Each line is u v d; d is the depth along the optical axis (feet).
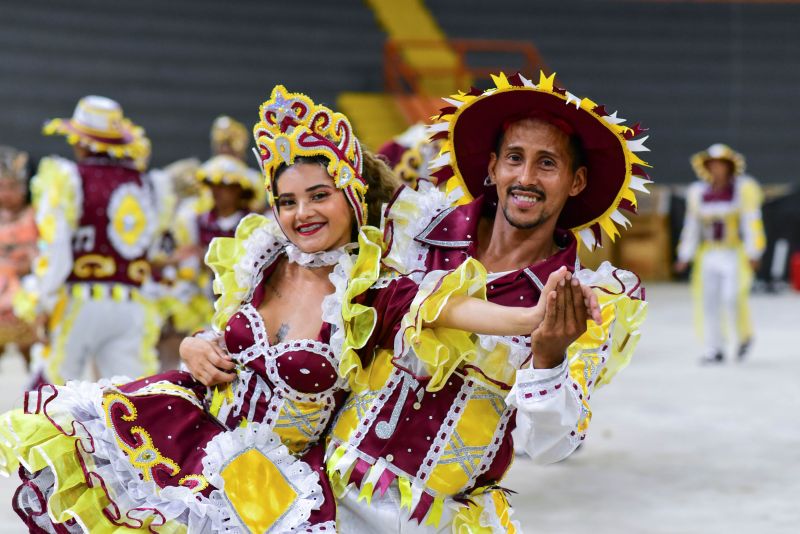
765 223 224.33
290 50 211.61
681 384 93.97
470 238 26.32
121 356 59.93
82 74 189.37
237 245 27.84
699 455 64.69
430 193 27.25
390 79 202.49
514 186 25.67
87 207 57.98
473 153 27.55
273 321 26.63
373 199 28.27
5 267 79.46
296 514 24.98
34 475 25.85
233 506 24.97
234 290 27.20
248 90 205.98
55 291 57.47
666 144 232.94
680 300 195.21
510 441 26.35
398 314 25.39
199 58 203.10
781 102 235.61
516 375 23.58
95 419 26.00
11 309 77.71
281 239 27.09
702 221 108.58
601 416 78.07
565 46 235.61
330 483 25.84
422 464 25.30
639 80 235.81
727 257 107.65
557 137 25.63
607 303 24.79
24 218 80.74
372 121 192.13
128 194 59.11
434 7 230.89
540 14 236.84
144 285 60.70
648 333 138.72
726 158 106.22
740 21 239.09
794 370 103.35
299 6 215.31
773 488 56.54
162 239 73.82
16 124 178.09
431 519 25.31
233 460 25.39
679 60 237.04
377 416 25.66
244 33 209.87
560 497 54.34
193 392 27.25
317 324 26.21
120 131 59.21
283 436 26.32
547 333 22.41
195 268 74.43
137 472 25.40
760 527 48.91
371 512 25.48
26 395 25.96
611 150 26.03
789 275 224.53
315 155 25.84
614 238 27.63
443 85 213.87
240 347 26.55
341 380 26.09
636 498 54.24
